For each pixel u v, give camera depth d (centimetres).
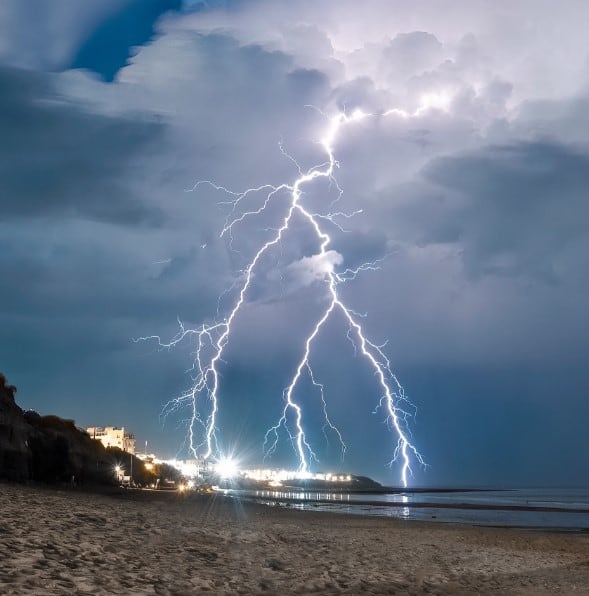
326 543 2102
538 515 6488
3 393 4828
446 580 1543
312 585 1190
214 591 987
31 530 1263
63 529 1377
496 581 1630
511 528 4456
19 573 849
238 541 1748
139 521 1897
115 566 1055
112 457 8550
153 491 7394
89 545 1201
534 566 2052
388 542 2462
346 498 11219
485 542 2969
